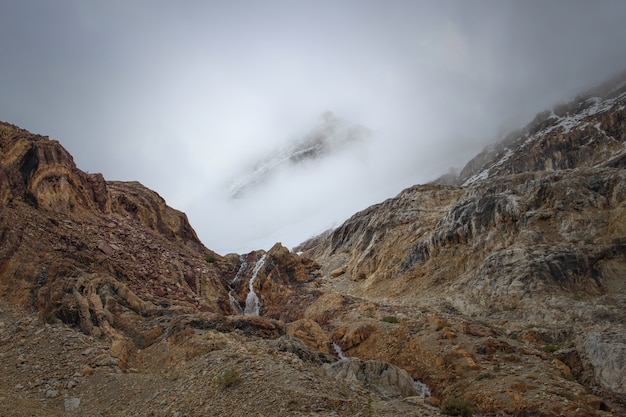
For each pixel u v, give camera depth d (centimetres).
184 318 2331
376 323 2911
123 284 2616
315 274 5369
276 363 1628
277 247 5028
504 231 3947
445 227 4384
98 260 2853
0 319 2033
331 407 1309
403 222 5266
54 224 2956
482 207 4241
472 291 3553
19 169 3061
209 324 2347
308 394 1356
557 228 3716
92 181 3825
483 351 2316
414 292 4006
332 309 3719
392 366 1975
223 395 1396
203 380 1523
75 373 1720
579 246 3425
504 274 3453
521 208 3975
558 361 2197
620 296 3006
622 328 2312
